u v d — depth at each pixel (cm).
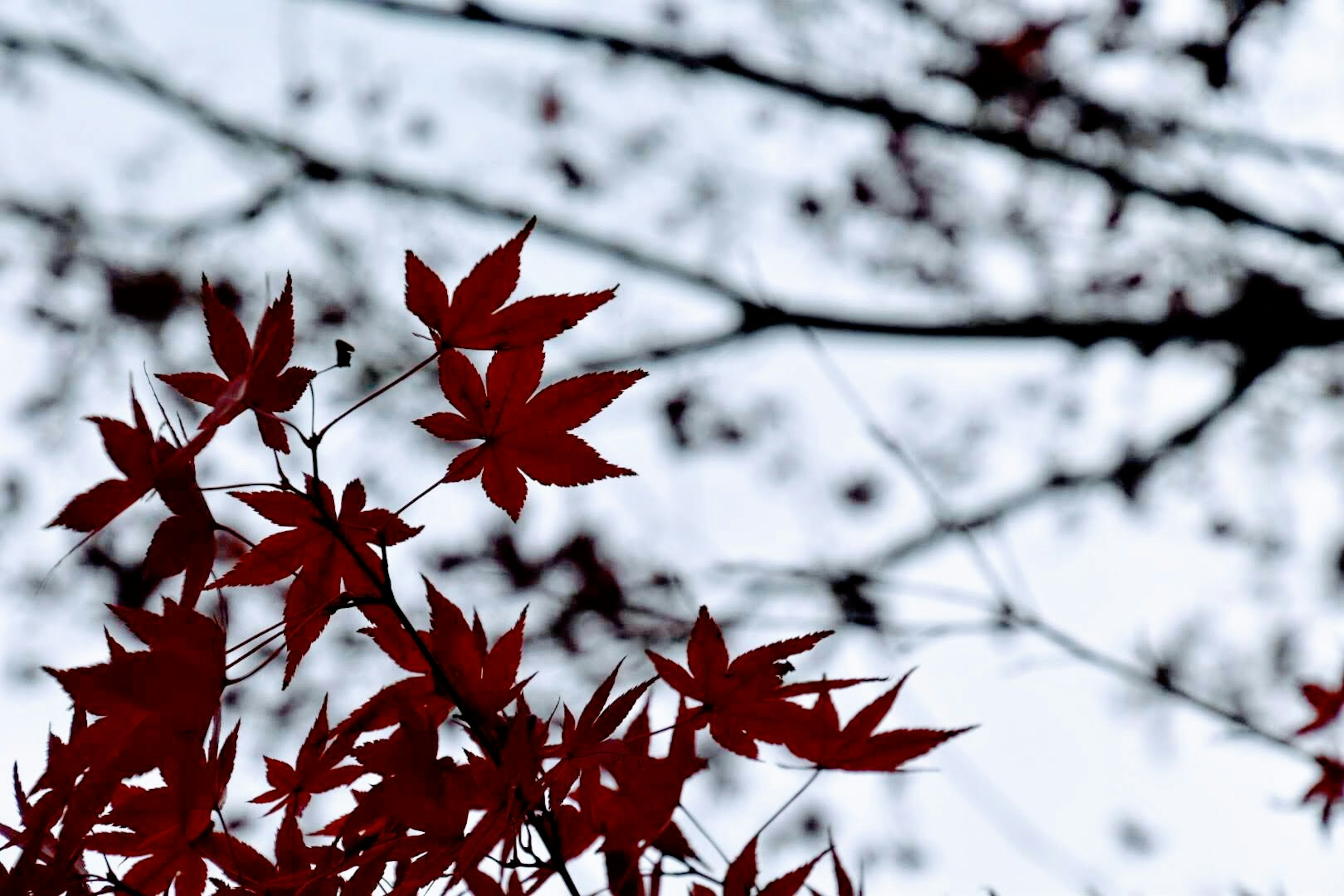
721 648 145
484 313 144
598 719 143
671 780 145
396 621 143
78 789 141
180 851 143
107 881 143
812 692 145
